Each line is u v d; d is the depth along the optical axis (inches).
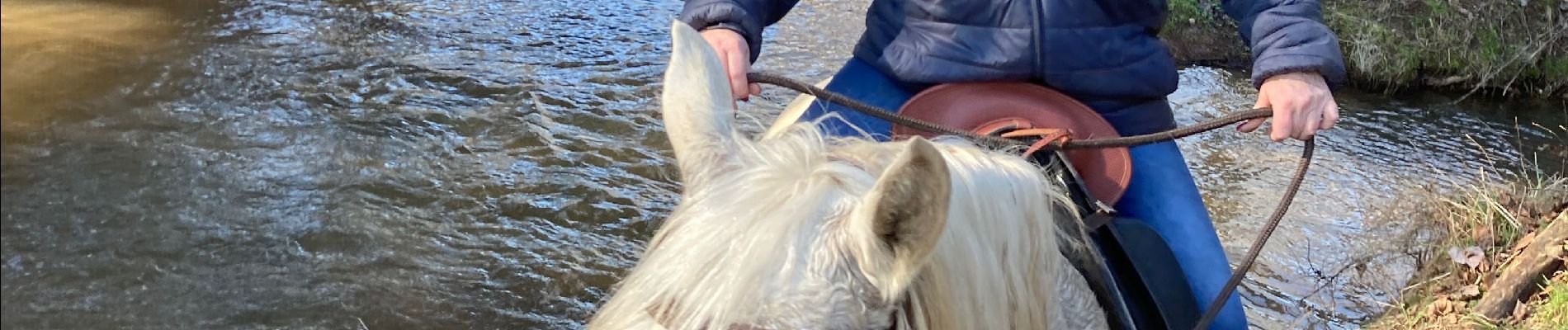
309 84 229.3
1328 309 160.2
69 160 183.6
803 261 49.2
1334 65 79.4
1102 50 83.1
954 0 82.1
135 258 156.8
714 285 48.7
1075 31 81.8
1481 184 206.8
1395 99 292.4
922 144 45.5
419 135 206.4
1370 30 302.8
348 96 224.5
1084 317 65.7
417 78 237.9
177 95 215.8
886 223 48.6
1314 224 193.9
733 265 49.0
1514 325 139.8
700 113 61.3
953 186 53.0
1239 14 90.1
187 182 180.5
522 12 295.4
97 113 203.6
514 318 147.9
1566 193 183.6
